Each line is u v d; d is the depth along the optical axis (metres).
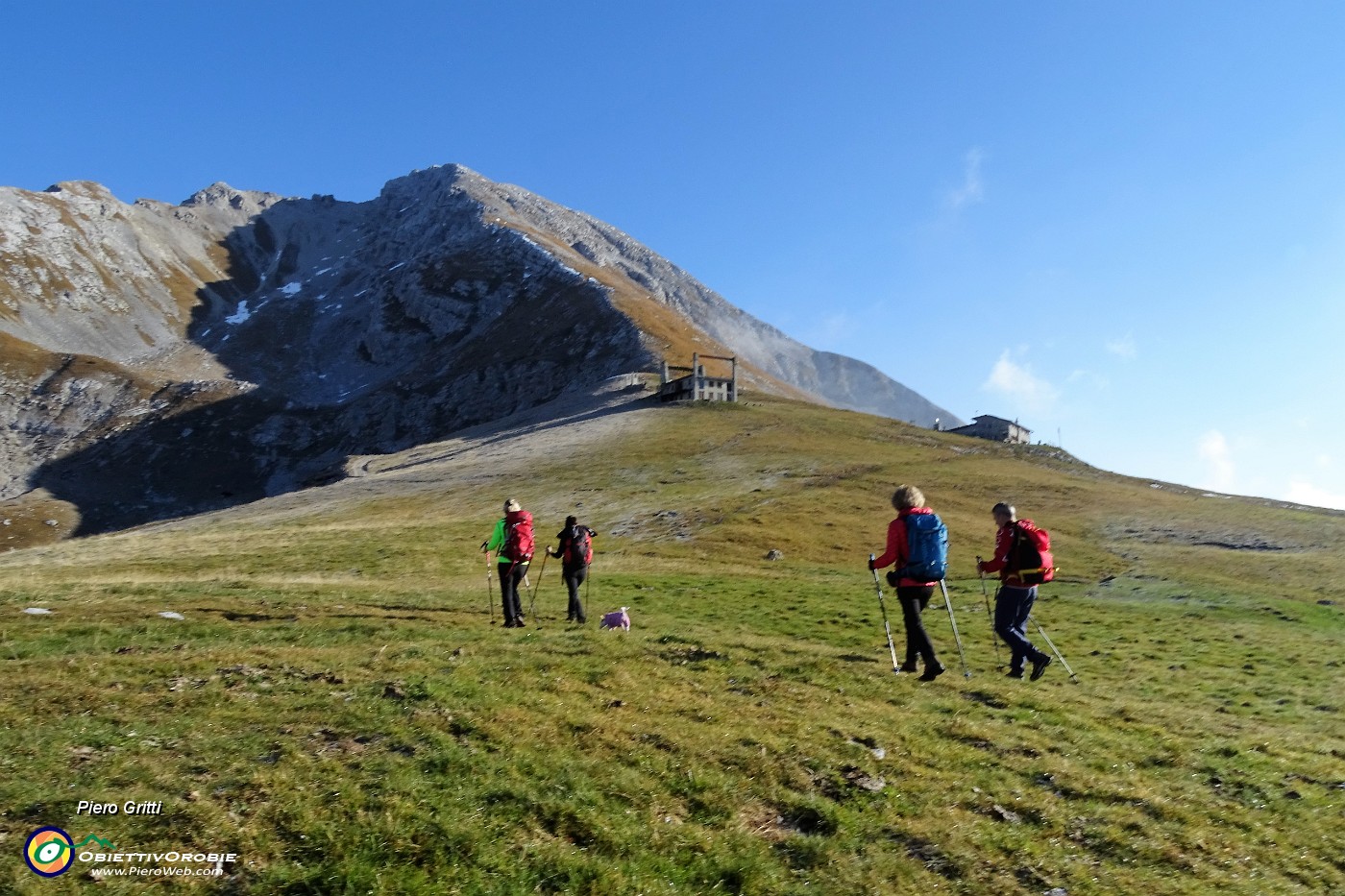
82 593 21.72
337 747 9.48
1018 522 16.47
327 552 42.66
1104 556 47.38
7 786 7.98
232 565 38.44
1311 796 11.34
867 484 64.94
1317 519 57.75
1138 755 12.25
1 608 17.77
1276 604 34.19
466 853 7.98
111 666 11.59
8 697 10.12
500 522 19.84
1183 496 68.56
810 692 13.25
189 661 12.00
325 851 7.71
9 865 6.91
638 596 30.05
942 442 90.94
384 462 108.44
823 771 10.48
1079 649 23.73
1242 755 12.56
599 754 10.15
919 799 10.20
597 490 65.31
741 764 10.38
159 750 9.03
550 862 8.02
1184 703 17.11
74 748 8.89
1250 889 9.11
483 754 9.66
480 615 21.94
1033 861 9.22
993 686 14.83
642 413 102.94
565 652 13.91
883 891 8.41
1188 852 9.73
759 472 69.31
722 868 8.40
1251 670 21.59
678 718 11.52
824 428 92.12
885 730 12.02
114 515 197.12
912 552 15.01
